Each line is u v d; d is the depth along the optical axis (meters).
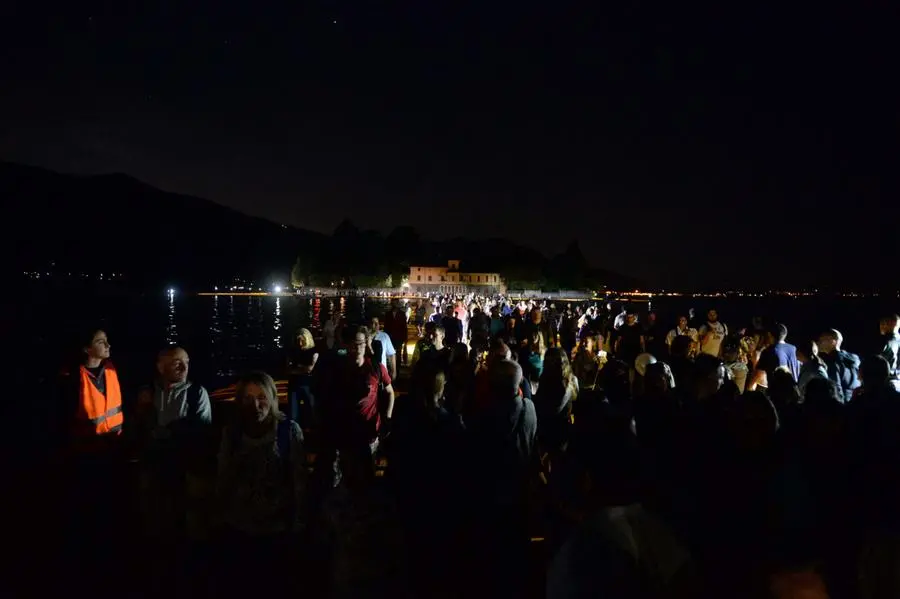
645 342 12.12
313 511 4.26
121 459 5.62
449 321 14.30
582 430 2.90
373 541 3.44
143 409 4.93
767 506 3.47
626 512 2.39
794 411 4.90
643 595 2.16
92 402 5.32
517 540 4.27
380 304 118.50
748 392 3.90
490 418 4.35
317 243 170.75
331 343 10.25
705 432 4.21
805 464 3.57
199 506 4.50
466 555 4.21
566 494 3.10
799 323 55.75
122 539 5.21
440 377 4.40
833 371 7.22
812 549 3.18
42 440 6.74
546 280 173.38
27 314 73.25
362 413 5.37
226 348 37.53
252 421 3.99
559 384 5.92
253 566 3.89
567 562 2.27
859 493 3.61
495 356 6.28
